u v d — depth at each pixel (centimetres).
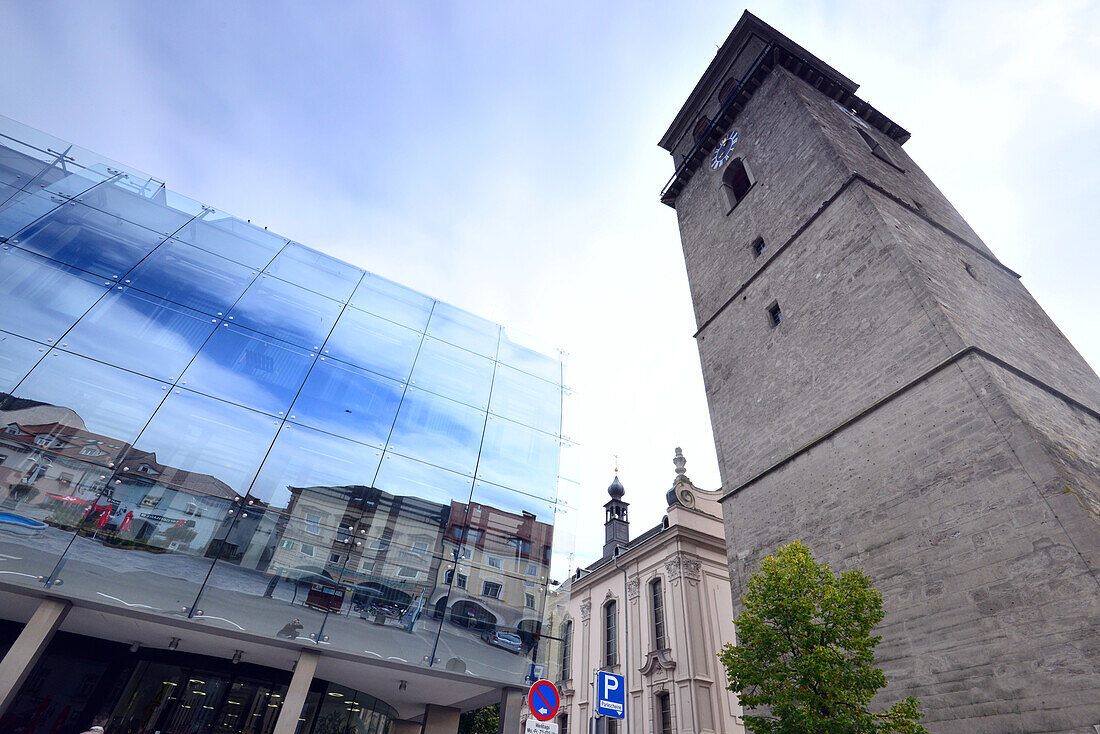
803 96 2336
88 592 1131
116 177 1747
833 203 1828
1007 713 953
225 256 1761
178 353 1481
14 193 1559
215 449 1387
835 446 1492
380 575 1417
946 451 1213
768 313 1961
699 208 2747
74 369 1338
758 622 1080
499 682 1420
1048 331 1780
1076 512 962
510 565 1609
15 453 1204
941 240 1789
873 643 997
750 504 1722
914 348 1379
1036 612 966
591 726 2944
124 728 1312
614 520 4066
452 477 1656
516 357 2100
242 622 1227
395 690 1650
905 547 1223
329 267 1958
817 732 930
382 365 1770
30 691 1306
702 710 2333
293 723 1187
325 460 1499
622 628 3009
